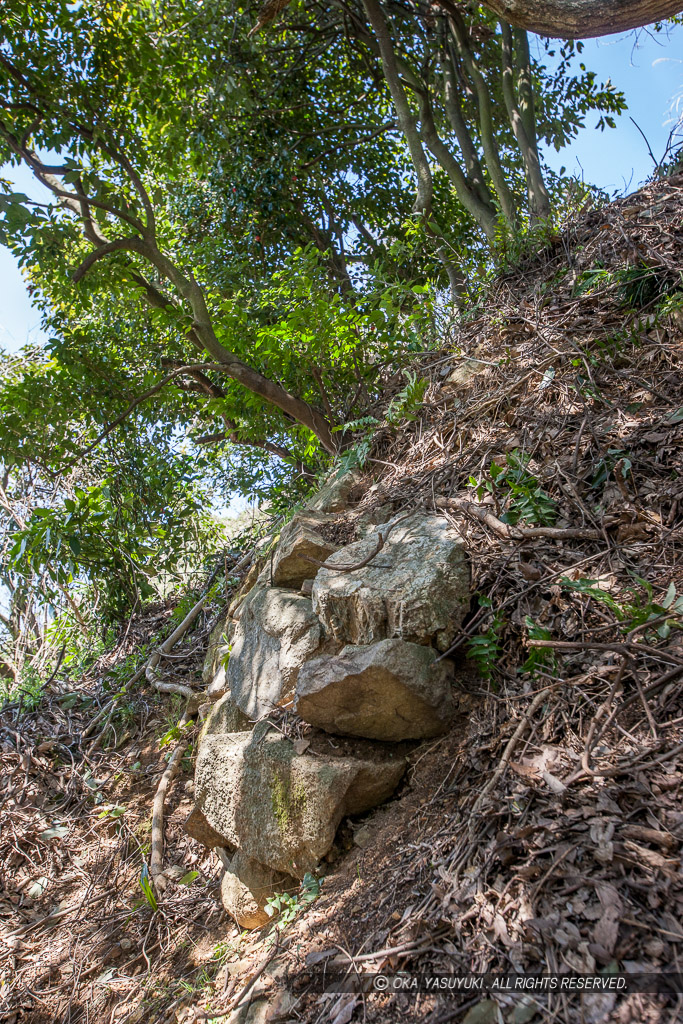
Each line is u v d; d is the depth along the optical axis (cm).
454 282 657
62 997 348
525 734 248
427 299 540
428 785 279
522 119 722
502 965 188
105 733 570
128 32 593
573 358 398
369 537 363
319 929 251
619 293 429
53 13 551
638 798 204
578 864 196
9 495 693
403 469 422
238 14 764
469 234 922
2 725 587
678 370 360
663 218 463
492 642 283
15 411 571
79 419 631
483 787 247
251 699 369
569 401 377
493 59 838
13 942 398
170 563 684
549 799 217
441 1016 187
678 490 302
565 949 179
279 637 359
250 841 309
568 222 545
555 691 252
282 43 905
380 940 225
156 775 502
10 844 475
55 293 609
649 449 329
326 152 926
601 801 207
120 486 628
